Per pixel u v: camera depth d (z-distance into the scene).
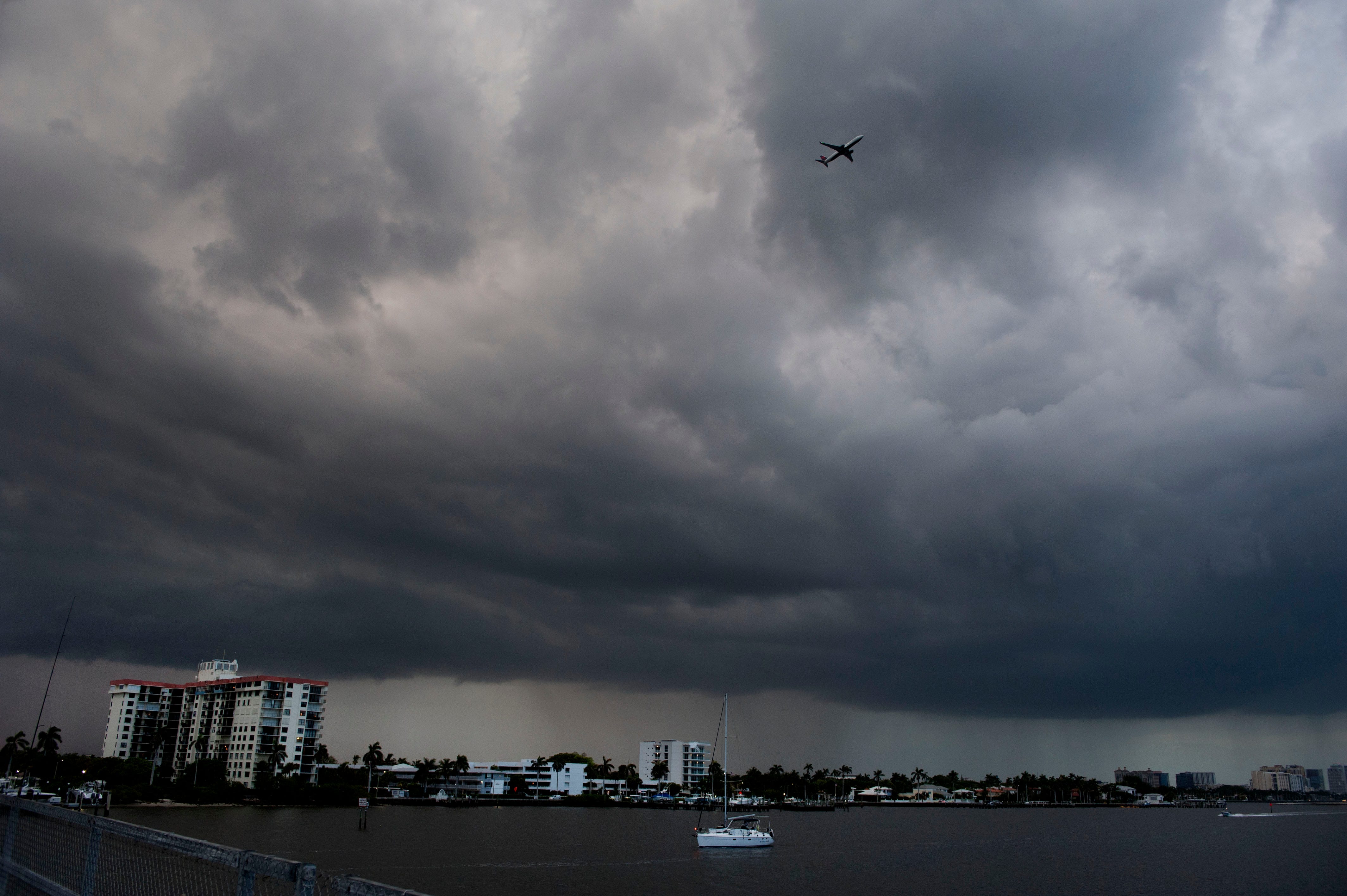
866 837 193.38
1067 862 135.38
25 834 14.55
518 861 118.50
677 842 161.50
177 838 9.31
